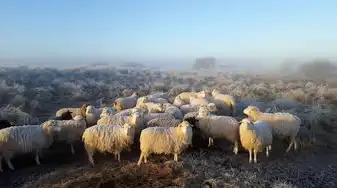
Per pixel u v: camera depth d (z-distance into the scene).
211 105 15.09
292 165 11.27
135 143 12.73
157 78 59.69
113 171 10.01
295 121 12.44
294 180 10.05
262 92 28.09
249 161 11.31
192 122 12.42
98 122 13.22
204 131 12.27
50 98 30.98
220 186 8.98
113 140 11.10
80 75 60.38
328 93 25.58
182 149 10.73
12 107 21.30
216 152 12.02
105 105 25.28
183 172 9.72
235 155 11.86
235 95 26.27
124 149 11.47
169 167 10.03
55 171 10.75
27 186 9.65
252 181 9.51
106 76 62.28
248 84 39.03
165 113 13.97
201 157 11.31
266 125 11.79
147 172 9.72
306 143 13.32
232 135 11.88
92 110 15.12
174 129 10.92
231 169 10.27
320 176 10.49
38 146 11.52
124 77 60.19
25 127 11.55
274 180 9.85
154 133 10.71
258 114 12.97
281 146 13.05
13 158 12.10
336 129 15.81
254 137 11.02
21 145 11.12
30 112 22.84
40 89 32.56
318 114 16.97
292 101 20.98
